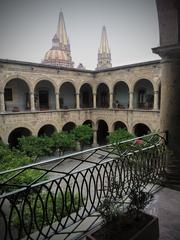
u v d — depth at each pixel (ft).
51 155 69.62
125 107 86.53
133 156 15.11
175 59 16.98
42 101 83.05
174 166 17.74
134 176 15.11
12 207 9.00
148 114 70.64
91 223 12.55
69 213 11.59
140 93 81.71
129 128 77.00
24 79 66.54
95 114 88.84
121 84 88.07
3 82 62.03
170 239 11.35
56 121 76.89
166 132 17.98
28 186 9.29
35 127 70.90
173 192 16.72
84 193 28.60
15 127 65.98
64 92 89.97
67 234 11.55
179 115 17.53
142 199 11.08
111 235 9.30
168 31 16.84
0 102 62.54
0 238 18.71
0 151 40.45
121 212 10.30
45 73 71.67
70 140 66.28
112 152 13.82
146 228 9.94
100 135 101.81
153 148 17.26
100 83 85.61
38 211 19.79
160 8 16.83
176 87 17.30
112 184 12.94
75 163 62.69
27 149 56.18
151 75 68.28
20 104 77.56
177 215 13.65
